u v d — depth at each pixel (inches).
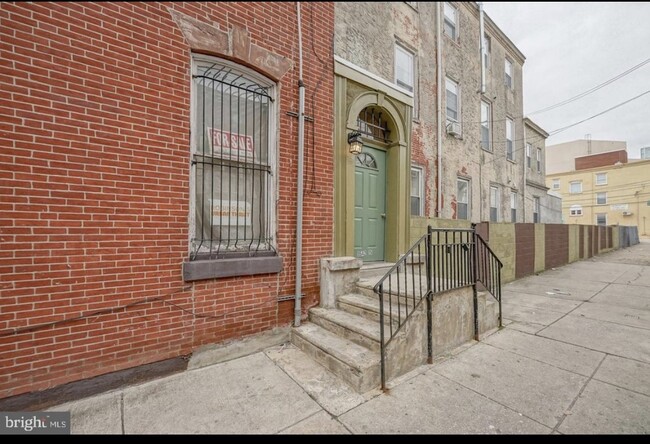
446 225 242.2
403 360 119.0
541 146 578.9
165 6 117.4
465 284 151.3
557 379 115.2
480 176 377.4
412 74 284.4
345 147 175.3
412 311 122.3
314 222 160.7
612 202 725.9
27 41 94.1
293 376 116.2
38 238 95.0
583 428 87.7
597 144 767.1
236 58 133.3
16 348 92.1
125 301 108.7
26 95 93.7
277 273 146.1
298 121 153.0
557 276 348.5
